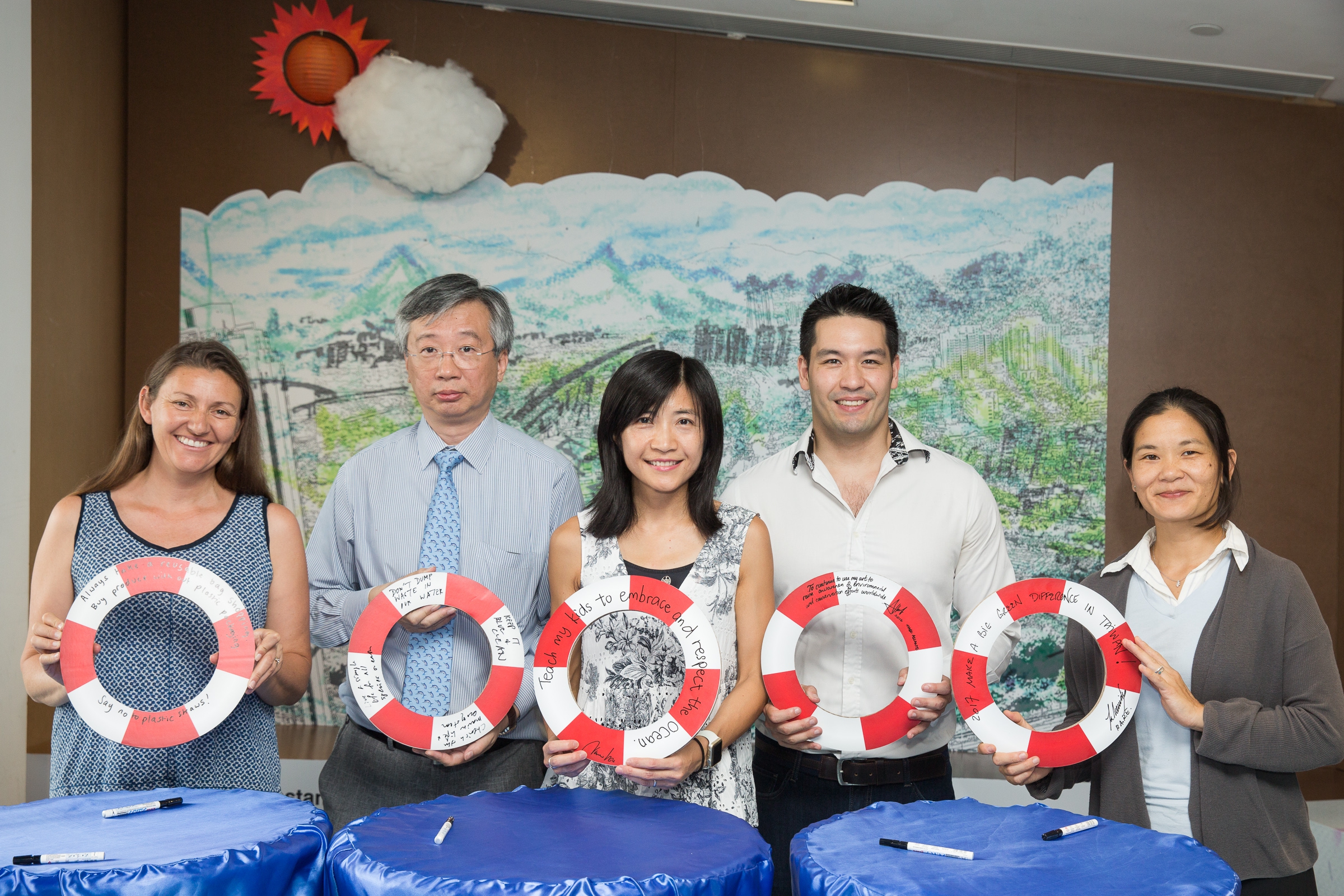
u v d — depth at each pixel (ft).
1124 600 6.48
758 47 13.98
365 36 13.56
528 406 13.83
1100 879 4.83
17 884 4.52
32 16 11.00
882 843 5.31
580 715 5.89
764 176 13.99
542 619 7.69
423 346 7.38
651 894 4.62
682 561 6.43
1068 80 14.29
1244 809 5.86
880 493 7.30
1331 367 14.66
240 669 6.04
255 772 6.66
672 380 6.25
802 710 6.23
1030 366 14.17
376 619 6.38
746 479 7.75
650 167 13.89
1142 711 6.19
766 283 13.98
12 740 10.12
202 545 6.53
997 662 7.19
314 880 5.24
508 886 4.59
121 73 13.29
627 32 13.85
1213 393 14.46
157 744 5.89
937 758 6.99
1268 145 14.60
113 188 13.08
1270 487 14.53
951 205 14.15
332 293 13.60
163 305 13.46
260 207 13.52
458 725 6.33
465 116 12.87
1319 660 5.87
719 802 6.26
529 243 13.78
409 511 7.50
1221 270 14.49
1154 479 6.15
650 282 13.89
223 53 13.47
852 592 6.37
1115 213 14.33
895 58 14.10
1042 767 6.11
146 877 4.61
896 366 7.28
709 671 5.83
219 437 6.45
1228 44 13.61
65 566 6.48
